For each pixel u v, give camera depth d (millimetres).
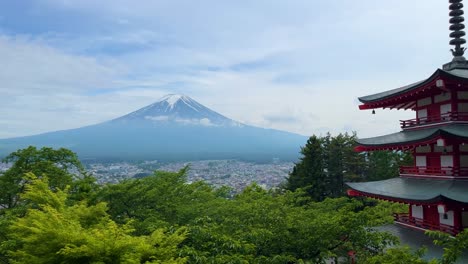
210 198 25859
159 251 12531
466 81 20938
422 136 22672
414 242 20922
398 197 21625
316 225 17391
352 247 17969
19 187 22938
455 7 25531
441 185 21484
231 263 13773
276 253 16969
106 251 11023
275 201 21125
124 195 22000
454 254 12078
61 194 15203
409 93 23719
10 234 15984
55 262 11266
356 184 26750
